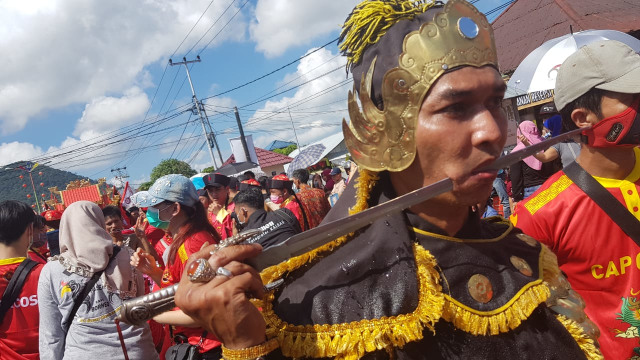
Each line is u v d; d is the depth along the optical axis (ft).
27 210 10.00
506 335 3.23
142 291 9.15
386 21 3.15
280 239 11.12
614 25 37.06
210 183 19.21
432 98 2.92
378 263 3.07
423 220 3.34
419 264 3.07
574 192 5.91
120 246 9.13
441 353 3.03
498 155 2.96
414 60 2.97
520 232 4.02
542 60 20.54
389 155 3.09
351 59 3.45
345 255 3.17
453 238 3.36
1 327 9.19
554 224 6.00
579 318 3.69
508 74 42.11
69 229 8.66
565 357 3.36
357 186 3.44
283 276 3.33
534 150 3.23
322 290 3.03
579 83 5.64
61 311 8.36
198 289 2.56
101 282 8.41
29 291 9.34
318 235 2.71
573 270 6.14
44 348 8.50
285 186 20.47
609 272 5.86
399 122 3.04
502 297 3.27
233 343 2.61
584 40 19.77
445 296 3.11
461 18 2.99
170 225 9.82
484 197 3.06
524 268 3.53
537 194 6.33
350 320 2.90
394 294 2.95
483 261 3.36
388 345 2.93
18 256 9.77
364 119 3.16
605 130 5.55
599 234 5.81
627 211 5.64
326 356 2.84
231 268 2.59
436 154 2.98
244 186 21.44
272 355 3.02
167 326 9.98
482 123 2.89
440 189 2.90
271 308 3.16
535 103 29.71
